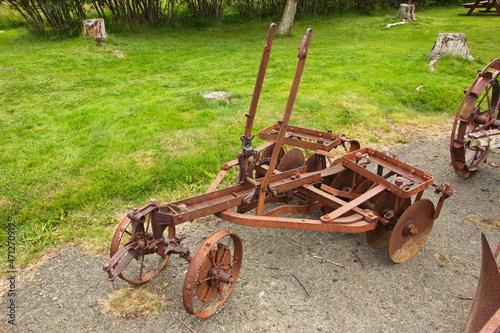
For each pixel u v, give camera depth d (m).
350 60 12.13
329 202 3.83
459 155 5.37
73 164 5.46
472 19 19.34
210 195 3.39
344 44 14.88
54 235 4.18
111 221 4.41
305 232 4.36
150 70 11.16
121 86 9.55
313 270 3.77
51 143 6.11
